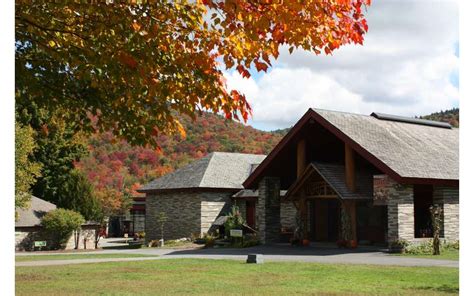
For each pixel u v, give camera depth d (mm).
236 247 27922
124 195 60375
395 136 25531
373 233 26750
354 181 24109
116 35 7211
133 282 13031
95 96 8086
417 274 13820
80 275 14711
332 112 25812
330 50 7453
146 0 7160
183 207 35875
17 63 7703
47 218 33469
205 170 36406
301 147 26375
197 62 7449
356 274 14039
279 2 6750
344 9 7184
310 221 30469
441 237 23188
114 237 58750
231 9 6777
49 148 39469
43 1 7000
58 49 7504
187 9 7422
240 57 7477
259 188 28688
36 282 13188
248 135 74938
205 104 7727
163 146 67875
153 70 7441
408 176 21359
